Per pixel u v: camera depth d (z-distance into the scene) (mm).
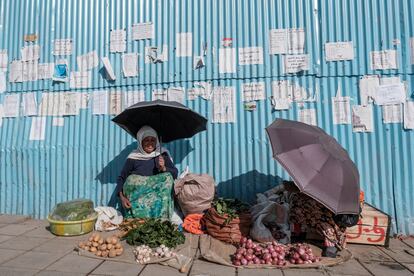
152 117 5516
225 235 4488
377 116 5293
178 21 5871
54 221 4785
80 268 3676
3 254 4074
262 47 5613
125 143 5875
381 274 3662
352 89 5383
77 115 6039
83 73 6086
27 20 6324
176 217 5105
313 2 5559
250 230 4527
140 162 5340
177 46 5836
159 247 4039
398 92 5262
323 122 5402
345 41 5445
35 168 6055
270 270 3734
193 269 3703
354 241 4637
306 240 4672
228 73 5664
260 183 5492
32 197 6008
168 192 5105
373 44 5379
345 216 4086
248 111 5586
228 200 4941
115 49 6012
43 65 6215
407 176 5184
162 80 5840
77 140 5996
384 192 5211
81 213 4887
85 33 6137
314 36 5516
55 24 6250
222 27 5738
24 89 6246
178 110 5180
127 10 6047
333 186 3846
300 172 3902
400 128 5238
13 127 6215
